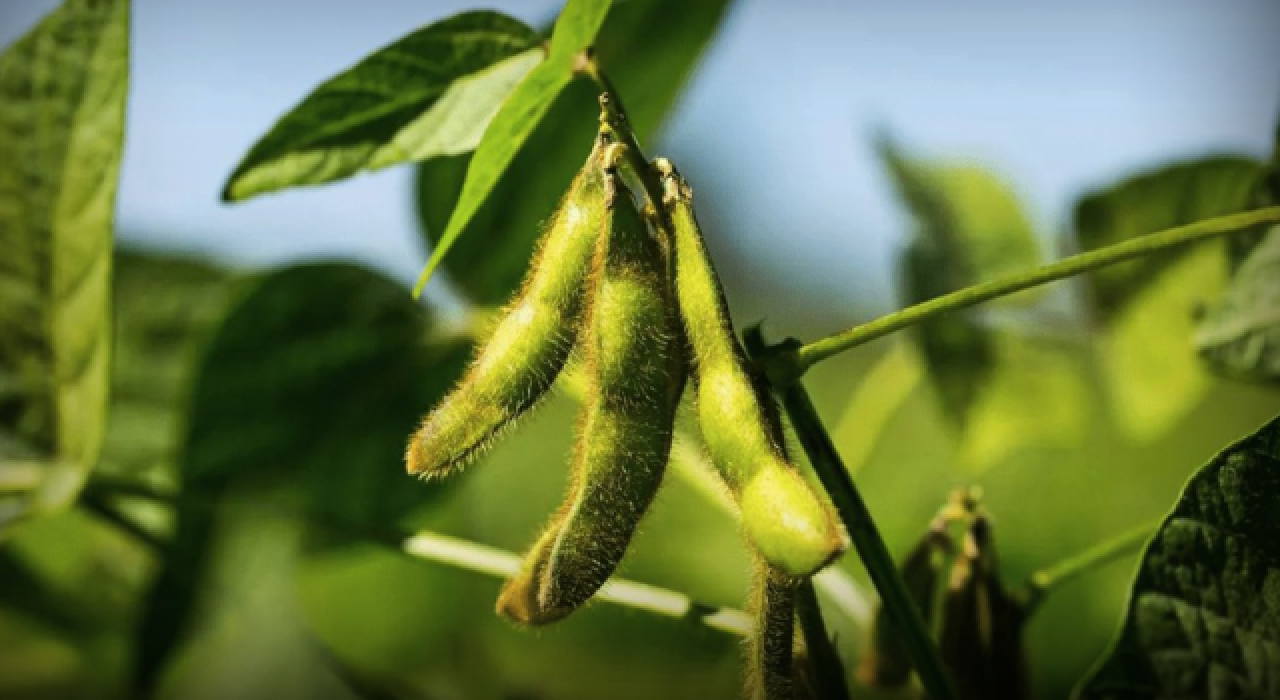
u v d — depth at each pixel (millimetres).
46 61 308
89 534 392
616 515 269
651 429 270
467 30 286
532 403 275
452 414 273
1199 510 277
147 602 359
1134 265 382
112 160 309
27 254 318
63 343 322
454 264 356
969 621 292
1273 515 273
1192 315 359
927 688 283
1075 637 393
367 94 286
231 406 354
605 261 270
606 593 290
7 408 329
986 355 399
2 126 311
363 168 289
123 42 306
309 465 364
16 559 392
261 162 287
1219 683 278
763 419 265
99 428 324
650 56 345
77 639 398
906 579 299
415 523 376
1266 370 344
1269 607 275
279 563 398
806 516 256
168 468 373
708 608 298
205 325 400
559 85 282
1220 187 370
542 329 272
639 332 268
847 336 274
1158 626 281
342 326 355
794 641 272
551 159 347
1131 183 373
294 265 346
